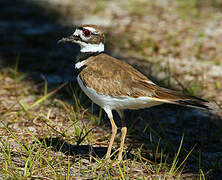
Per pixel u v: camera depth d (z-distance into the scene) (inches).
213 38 732.0
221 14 878.4
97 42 357.4
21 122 419.8
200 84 553.3
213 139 415.2
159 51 679.7
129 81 331.6
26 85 534.0
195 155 378.0
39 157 328.2
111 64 343.6
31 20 841.5
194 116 475.5
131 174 319.9
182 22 821.9
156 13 879.1
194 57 655.1
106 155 346.9
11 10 909.8
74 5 952.9
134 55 661.3
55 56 656.4
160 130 434.6
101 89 335.0
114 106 342.0
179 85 538.3
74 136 394.9
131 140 405.4
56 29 783.7
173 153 378.9
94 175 318.7
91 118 430.9
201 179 328.5
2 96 490.9
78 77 350.6
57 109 464.4
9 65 600.7
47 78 564.1
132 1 971.9
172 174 326.6
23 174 310.2
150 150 384.8
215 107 494.0
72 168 329.7
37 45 705.0
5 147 344.2
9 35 744.3
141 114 474.9
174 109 493.7
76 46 713.6
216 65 624.7
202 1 979.9
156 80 530.3
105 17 847.7
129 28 786.2
